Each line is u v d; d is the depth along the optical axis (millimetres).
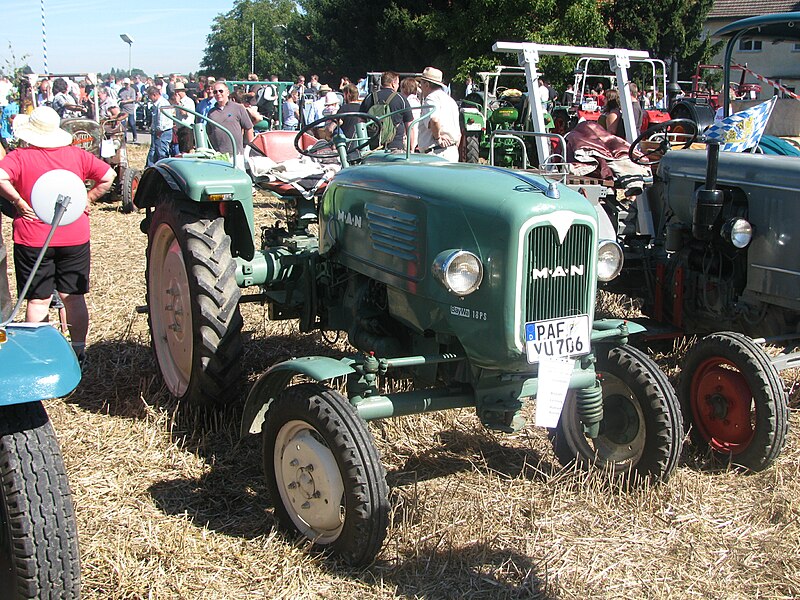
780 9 34094
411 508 3381
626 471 3672
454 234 3068
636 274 5535
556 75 22828
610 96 10430
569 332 3055
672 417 3514
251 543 3148
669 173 5133
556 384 3010
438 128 6789
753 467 3926
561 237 2951
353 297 3859
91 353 5285
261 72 56688
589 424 3471
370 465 2912
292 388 3170
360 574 2979
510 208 2904
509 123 11758
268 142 5645
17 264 4699
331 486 3006
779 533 3359
